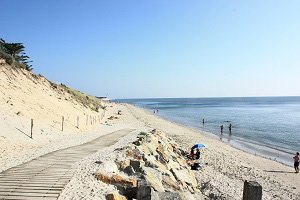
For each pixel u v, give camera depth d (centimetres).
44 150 2225
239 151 4159
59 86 5578
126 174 1664
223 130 6844
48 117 3456
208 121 8988
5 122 2545
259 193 842
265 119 9700
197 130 6575
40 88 4347
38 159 1848
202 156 3412
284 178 2823
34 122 2992
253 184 849
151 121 7400
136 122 6550
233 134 6250
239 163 3241
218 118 10081
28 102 3434
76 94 6278
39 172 1529
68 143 2703
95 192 1271
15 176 1448
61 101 4675
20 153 2042
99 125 4906
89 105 6450
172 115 11362
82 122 4341
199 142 4556
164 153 2578
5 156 1916
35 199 1159
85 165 1697
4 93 3153
